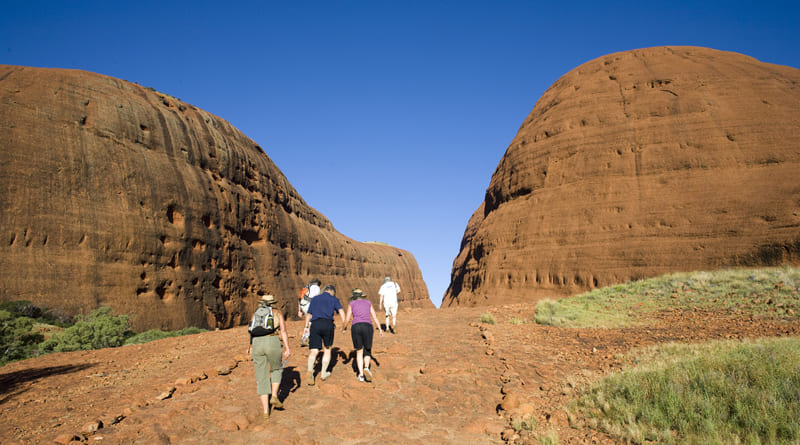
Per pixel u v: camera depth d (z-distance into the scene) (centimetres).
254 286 4656
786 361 627
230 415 535
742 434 446
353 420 531
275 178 6156
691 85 3378
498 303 3403
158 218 3447
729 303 1214
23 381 784
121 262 3078
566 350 908
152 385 691
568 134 3650
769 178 2694
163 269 3375
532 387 670
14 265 2567
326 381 689
